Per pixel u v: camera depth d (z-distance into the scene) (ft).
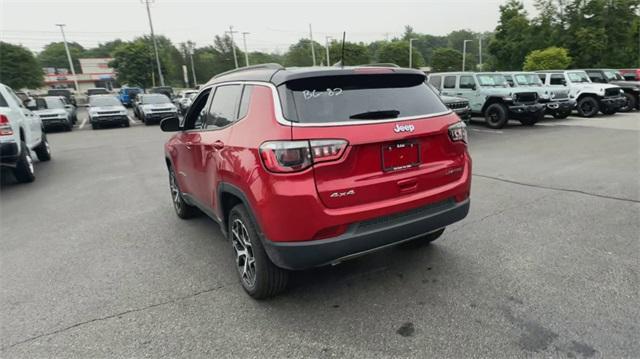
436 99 10.77
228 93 11.46
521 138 36.99
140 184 24.38
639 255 11.84
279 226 8.52
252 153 8.98
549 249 12.51
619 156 26.43
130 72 212.02
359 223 8.80
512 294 10.03
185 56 255.91
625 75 66.85
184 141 13.92
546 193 18.48
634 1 103.71
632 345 7.98
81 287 11.47
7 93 26.23
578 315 9.02
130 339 8.96
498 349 8.05
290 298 10.40
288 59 266.36
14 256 13.93
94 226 16.81
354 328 9.00
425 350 8.14
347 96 9.23
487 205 17.08
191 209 17.07
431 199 9.82
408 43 305.32
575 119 51.47
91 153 38.70
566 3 111.04
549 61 98.27
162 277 11.91
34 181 26.96
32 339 9.08
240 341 8.73
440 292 10.32
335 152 8.43
